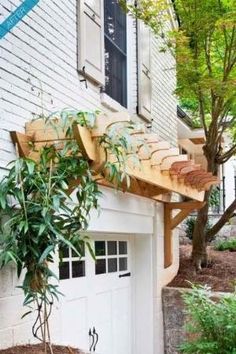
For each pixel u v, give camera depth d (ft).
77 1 15.17
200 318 15.02
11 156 11.28
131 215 19.03
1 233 10.13
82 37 15.20
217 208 40.70
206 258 26.43
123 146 11.30
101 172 11.62
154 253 21.68
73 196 12.51
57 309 13.64
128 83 20.54
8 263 10.78
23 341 11.55
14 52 11.61
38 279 10.05
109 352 18.54
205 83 21.44
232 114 24.93
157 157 15.60
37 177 10.00
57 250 11.04
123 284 20.36
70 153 11.10
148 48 21.62
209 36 22.59
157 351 21.22
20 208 10.18
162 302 22.11
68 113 11.01
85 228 11.01
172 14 23.38
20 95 11.79
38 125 11.64
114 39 19.71
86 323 16.55
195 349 14.71
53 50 13.53
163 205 23.07
